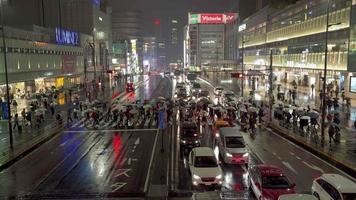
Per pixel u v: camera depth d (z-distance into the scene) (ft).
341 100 172.04
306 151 92.58
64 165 83.56
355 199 51.37
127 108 142.82
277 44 292.81
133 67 577.43
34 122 136.46
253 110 129.39
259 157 87.04
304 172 75.00
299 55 243.19
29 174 77.20
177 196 63.82
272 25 304.91
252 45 377.50
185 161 85.97
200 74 462.19
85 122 140.26
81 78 314.96
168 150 96.68
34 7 294.05
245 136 110.93
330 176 57.36
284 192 56.54
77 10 354.95
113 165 83.05
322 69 203.31
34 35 228.22
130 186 68.74
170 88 307.17
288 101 180.14
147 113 148.25
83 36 325.83
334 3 186.29
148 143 104.99
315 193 58.08
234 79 346.33
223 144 85.46
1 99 158.30
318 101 175.83
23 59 201.57
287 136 107.96
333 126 100.94
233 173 76.89
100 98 220.02
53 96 195.11
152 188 63.36
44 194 64.64
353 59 164.35
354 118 129.70
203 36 603.67
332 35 189.67
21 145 100.78
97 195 63.93
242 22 435.94
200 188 67.15
